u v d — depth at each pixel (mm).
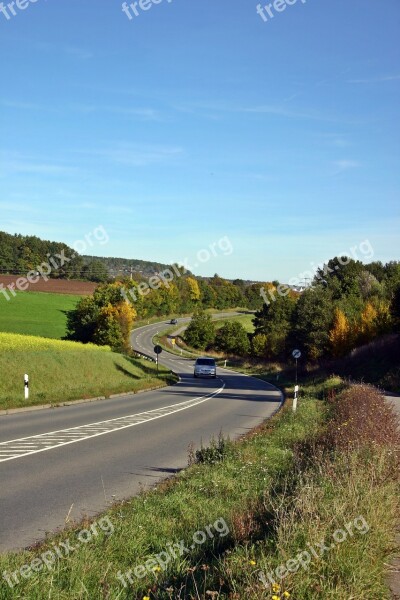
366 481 6781
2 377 26266
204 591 4473
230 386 37969
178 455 12172
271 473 9516
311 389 30875
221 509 7406
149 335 95375
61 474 9945
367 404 15781
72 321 66062
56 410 20969
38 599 4414
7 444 12789
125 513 7238
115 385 32312
